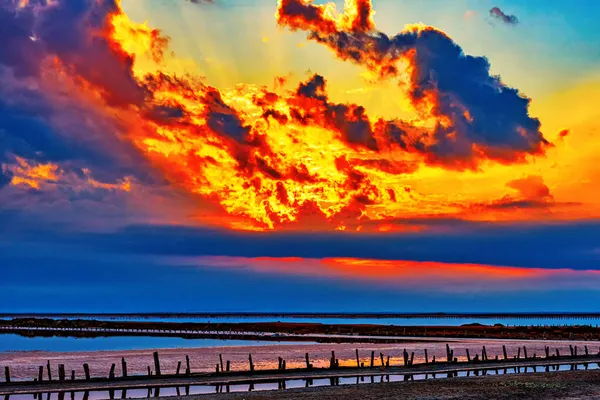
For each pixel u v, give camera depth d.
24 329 174.62
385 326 179.75
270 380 48.56
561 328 160.50
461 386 45.69
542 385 46.19
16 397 42.78
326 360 73.50
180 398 40.09
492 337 123.06
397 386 45.69
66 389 42.19
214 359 75.38
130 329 172.12
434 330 151.25
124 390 43.66
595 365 64.12
